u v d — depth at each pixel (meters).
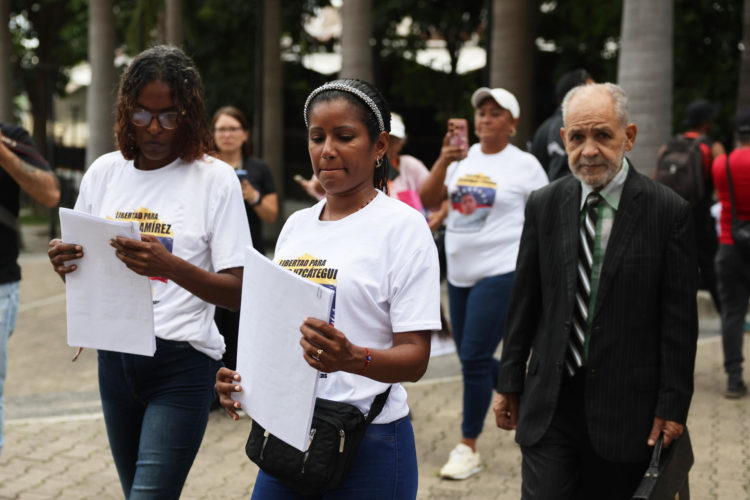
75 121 45.53
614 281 3.02
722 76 14.37
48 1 25.28
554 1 16.86
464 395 5.23
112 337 3.11
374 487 2.62
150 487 3.12
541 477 3.11
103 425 6.23
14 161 4.20
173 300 3.20
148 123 3.14
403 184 5.92
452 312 5.55
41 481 5.14
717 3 14.48
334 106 2.57
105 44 16.81
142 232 3.21
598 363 3.03
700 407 6.46
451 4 19.39
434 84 21.38
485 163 5.47
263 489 2.74
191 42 18.34
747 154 6.59
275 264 2.48
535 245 3.26
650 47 7.95
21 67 29.66
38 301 11.55
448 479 5.13
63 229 3.08
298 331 2.42
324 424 2.54
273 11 17.38
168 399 3.20
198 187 3.21
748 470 5.23
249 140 6.49
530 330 3.30
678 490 3.02
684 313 2.98
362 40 11.56
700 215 7.88
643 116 8.01
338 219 2.68
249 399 2.59
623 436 3.02
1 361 4.32
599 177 3.04
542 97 18.25
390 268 2.59
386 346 2.65
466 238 5.35
